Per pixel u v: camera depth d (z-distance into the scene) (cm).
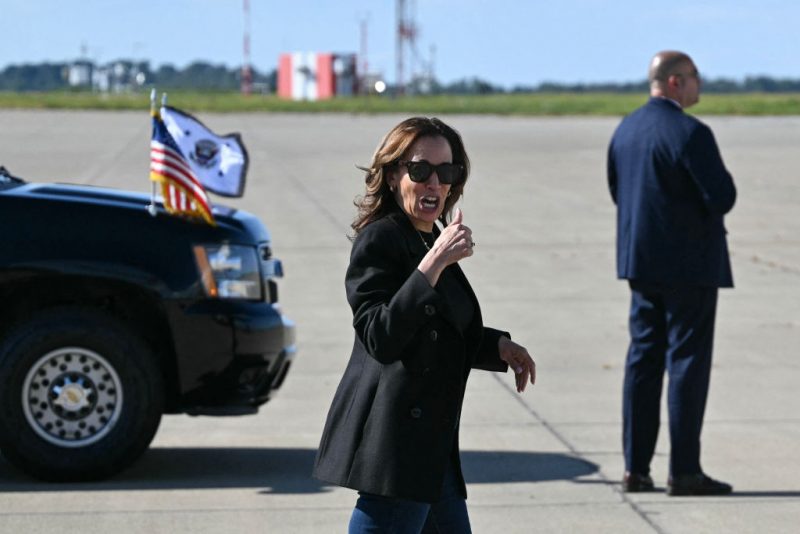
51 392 1188
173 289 1200
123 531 1055
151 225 1213
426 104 15412
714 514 1113
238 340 1209
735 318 2119
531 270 2641
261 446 1353
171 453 1323
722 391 1598
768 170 5231
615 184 1214
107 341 1182
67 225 1196
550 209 3806
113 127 8538
